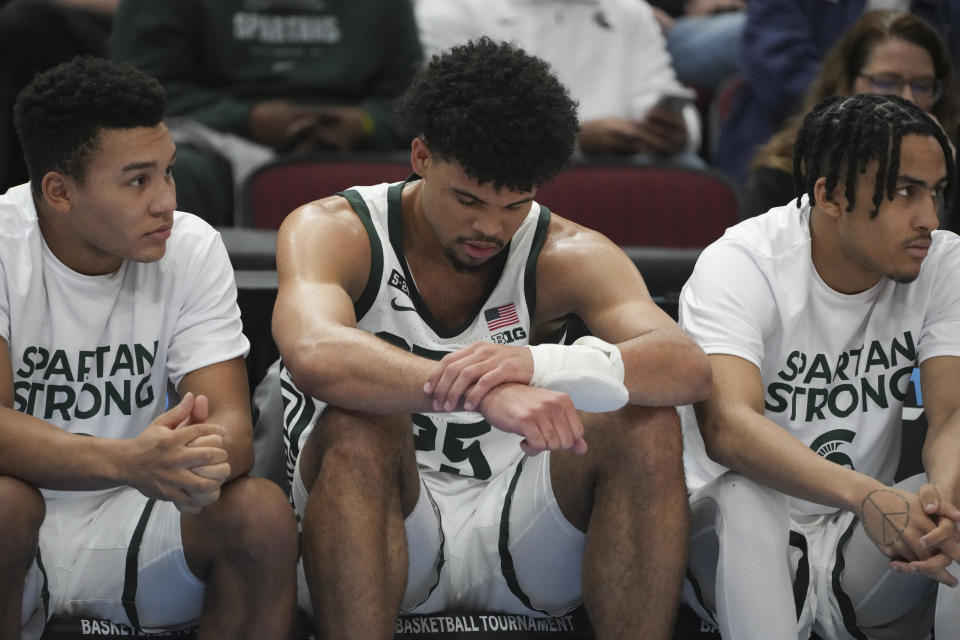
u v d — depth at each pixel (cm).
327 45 1272
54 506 732
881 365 768
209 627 673
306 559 654
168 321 723
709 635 758
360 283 738
